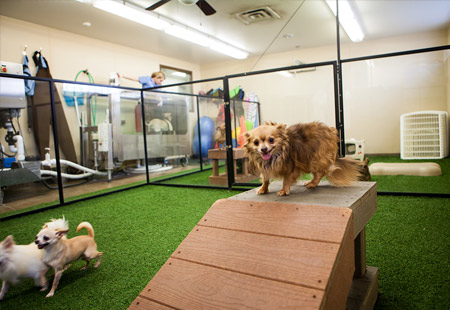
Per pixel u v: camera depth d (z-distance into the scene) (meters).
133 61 7.09
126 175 5.95
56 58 5.55
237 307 0.93
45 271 1.72
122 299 1.59
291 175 1.40
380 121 5.49
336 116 3.47
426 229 2.27
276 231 1.12
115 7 4.61
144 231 2.61
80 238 1.88
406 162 5.09
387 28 6.39
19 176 3.96
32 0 4.37
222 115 6.67
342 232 1.02
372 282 1.40
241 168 4.73
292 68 3.61
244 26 6.08
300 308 0.85
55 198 4.14
